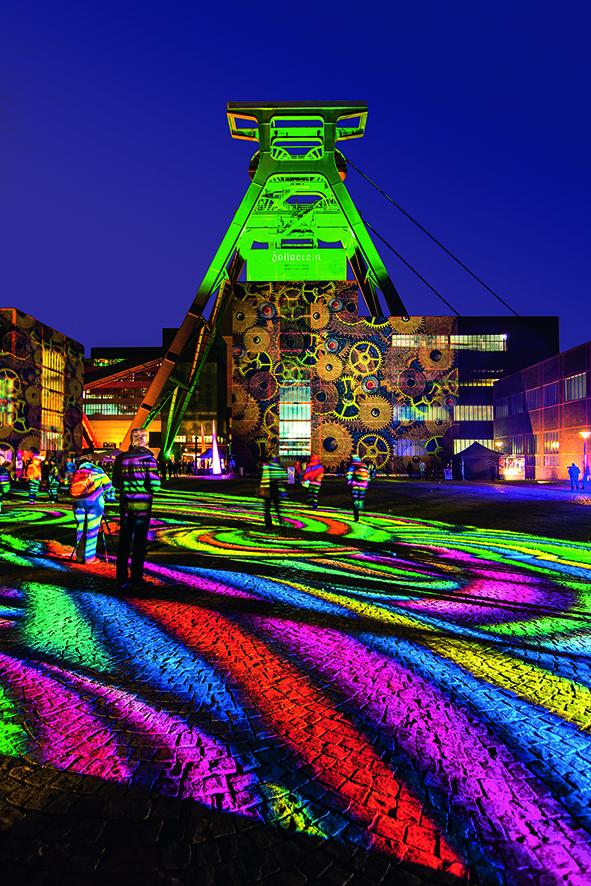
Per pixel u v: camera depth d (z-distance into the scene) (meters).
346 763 2.54
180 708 3.10
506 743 2.76
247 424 52.94
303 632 4.55
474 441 56.94
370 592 6.03
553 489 30.36
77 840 2.00
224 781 2.38
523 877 1.86
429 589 6.26
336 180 51.62
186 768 2.47
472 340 56.62
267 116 50.25
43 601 5.45
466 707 3.17
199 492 25.73
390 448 53.00
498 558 8.56
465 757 2.61
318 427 52.94
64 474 26.47
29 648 4.06
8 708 3.07
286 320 53.38
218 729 2.85
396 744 2.72
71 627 4.60
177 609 5.22
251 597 5.71
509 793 2.34
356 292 53.38
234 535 10.86
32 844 1.97
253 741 2.73
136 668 3.71
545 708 3.17
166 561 7.76
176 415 53.59
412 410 53.25
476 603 5.61
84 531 7.70
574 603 5.68
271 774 2.44
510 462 48.75
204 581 6.45
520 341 56.75
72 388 51.25
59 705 3.11
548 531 12.24
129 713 3.03
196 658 3.92
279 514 11.92
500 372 56.81
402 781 2.40
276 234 56.19
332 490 28.41
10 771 2.43
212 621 4.84
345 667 3.78
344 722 2.96
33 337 43.53
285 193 54.09
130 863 1.89
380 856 1.94
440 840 2.03
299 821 2.12
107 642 4.23
